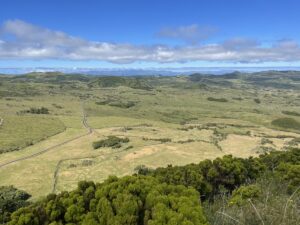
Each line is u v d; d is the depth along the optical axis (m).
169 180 33.00
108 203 13.92
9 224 15.41
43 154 110.06
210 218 12.41
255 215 10.95
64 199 15.80
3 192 67.19
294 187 18.34
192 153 99.94
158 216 12.24
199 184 31.73
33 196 70.88
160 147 106.44
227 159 35.34
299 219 10.39
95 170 88.56
